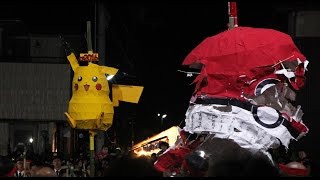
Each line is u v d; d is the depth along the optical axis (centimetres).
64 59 2066
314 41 1580
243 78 364
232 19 434
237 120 357
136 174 292
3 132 2003
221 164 272
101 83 795
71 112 796
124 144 2861
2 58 2019
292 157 962
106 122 799
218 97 368
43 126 2014
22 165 926
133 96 837
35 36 2102
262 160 275
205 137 377
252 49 369
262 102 362
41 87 1994
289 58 369
